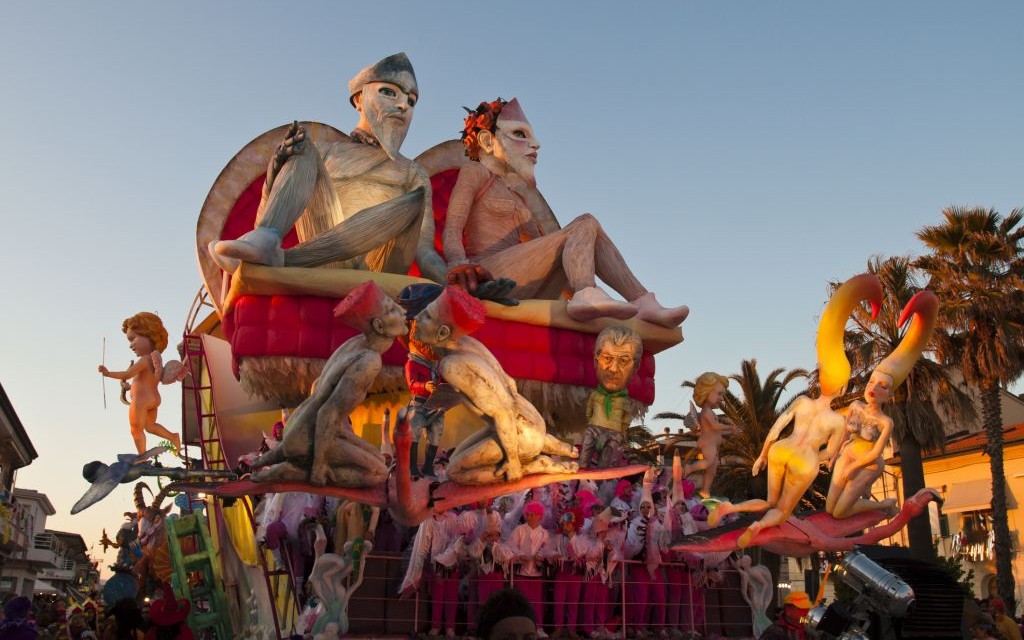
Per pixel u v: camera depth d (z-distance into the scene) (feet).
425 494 28.19
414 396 30.04
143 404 46.85
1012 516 113.80
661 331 46.98
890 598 21.79
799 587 128.88
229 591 41.88
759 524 34.50
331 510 33.63
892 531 36.04
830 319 36.60
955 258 93.81
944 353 92.84
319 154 45.83
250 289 41.50
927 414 91.09
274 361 41.06
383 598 29.99
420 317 28.14
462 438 42.47
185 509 51.57
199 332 54.19
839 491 36.55
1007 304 88.22
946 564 91.30
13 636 26.89
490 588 30.42
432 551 30.01
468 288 43.19
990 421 91.04
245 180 52.90
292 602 33.78
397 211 45.24
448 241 50.24
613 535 32.89
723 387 47.06
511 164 54.54
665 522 35.06
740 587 38.27
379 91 50.90
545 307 45.03
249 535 39.06
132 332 48.37
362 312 26.07
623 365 42.47
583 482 35.83
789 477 34.96
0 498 121.90
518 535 31.07
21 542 158.51
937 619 22.85
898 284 91.25
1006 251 90.27
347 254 43.60
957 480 123.65
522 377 44.01
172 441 47.83
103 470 27.68
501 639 9.66
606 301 44.78
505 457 28.96
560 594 31.78
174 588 42.50
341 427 27.55
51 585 236.43
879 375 36.19
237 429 50.14
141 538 53.72
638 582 34.19
